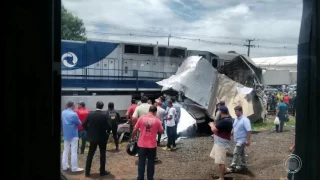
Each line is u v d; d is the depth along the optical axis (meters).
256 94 6.81
